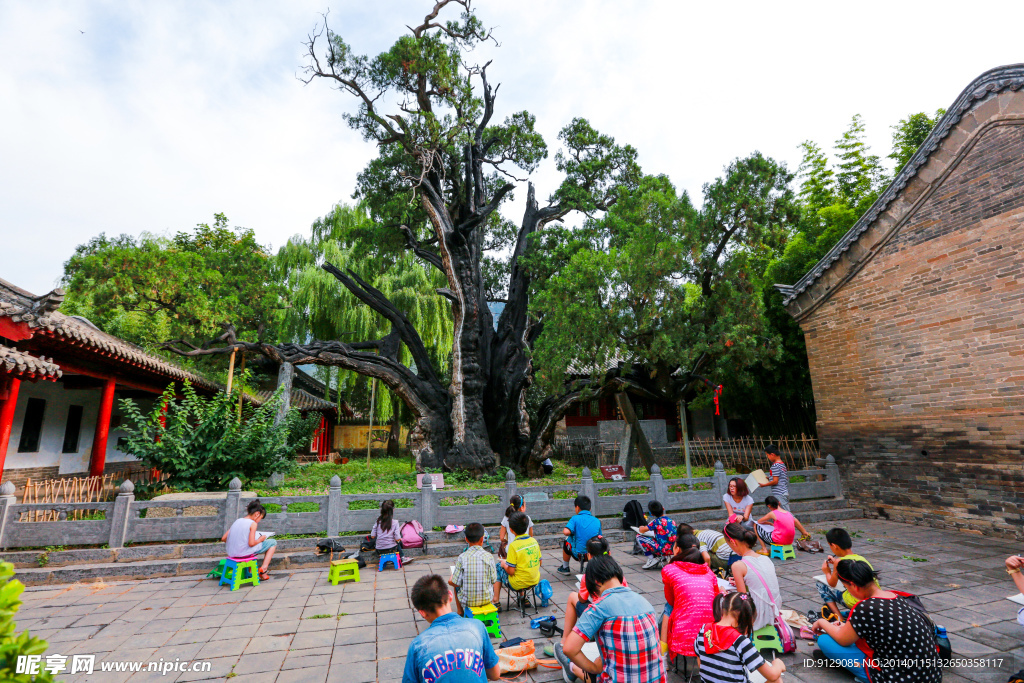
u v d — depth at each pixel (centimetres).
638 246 1070
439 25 1574
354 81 1462
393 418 2848
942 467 952
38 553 709
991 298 891
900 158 1633
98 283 1414
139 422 1015
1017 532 839
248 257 1692
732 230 1114
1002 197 884
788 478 1129
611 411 2508
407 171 1733
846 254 1129
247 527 673
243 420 1379
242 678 419
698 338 1091
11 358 742
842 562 376
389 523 747
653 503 725
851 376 1125
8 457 1085
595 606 310
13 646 163
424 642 260
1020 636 476
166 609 581
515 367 1697
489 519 884
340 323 2072
